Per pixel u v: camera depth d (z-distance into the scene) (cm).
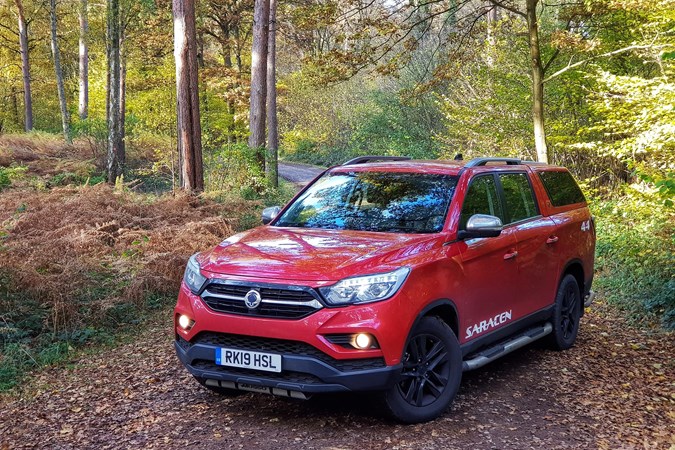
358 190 550
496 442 423
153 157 3128
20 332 662
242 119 3303
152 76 3144
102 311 730
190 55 1553
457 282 477
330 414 469
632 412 487
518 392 527
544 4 1547
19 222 1084
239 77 3353
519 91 1692
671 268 870
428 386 460
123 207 1231
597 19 1498
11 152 2881
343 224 516
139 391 530
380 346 411
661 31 1238
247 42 3891
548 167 689
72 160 2675
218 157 1966
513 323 561
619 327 766
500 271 534
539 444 421
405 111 3366
